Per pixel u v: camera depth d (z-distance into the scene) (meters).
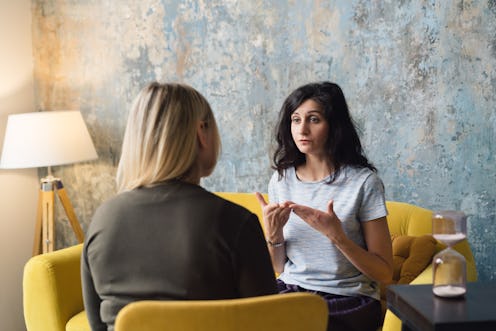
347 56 3.47
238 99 3.71
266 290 1.44
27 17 4.02
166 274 1.42
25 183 4.03
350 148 2.27
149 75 3.87
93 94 3.98
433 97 3.35
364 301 2.19
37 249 3.77
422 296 1.76
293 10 3.54
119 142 3.97
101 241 1.49
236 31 3.66
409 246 2.61
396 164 3.45
